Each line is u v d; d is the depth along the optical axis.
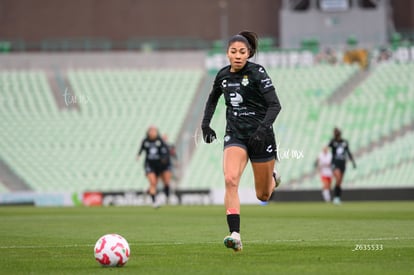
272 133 36.38
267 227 56.28
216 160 138.25
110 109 148.50
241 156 36.06
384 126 142.38
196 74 154.12
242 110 36.50
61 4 167.12
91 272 29.59
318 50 152.62
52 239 46.84
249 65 36.34
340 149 105.94
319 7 162.75
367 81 149.62
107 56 156.50
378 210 85.62
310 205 105.69
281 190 123.00
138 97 150.50
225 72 37.03
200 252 37.38
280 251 37.22
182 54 156.00
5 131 144.00
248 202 122.25
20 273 29.61
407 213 77.50
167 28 167.38
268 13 165.38
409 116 143.62
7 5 166.25
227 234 50.50
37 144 142.25
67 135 143.75
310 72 151.38
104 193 123.00
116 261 31.11
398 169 136.75
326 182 117.56
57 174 137.88
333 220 65.12
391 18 161.75
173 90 151.62
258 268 30.17
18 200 123.19
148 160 97.12
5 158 139.50
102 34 167.38
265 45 153.12
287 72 151.62
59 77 154.25
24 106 148.75
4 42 165.12
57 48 167.38
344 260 32.78
